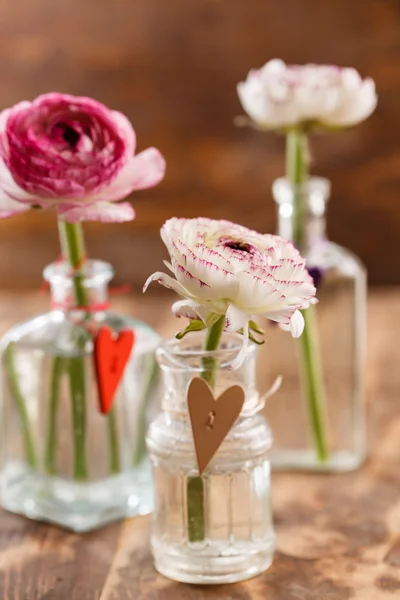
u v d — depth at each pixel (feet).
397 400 2.90
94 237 3.83
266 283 1.98
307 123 2.53
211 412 2.12
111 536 2.35
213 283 1.98
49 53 3.75
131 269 3.85
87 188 2.19
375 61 3.72
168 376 2.18
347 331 2.59
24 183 2.18
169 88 3.76
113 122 2.20
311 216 2.56
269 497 2.23
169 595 2.16
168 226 2.03
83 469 2.38
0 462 2.46
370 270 3.86
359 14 3.70
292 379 2.60
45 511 2.41
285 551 2.29
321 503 2.47
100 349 2.32
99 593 2.17
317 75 2.52
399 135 3.77
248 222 3.82
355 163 3.80
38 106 2.19
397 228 3.83
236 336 2.19
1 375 2.42
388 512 2.42
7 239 3.86
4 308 3.50
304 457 2.62
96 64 3.76
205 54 3.74
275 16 3.71
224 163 3.80
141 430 2.42
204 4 3.71
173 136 3.79
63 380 2.36
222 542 2.18
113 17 3.72
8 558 2.28
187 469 2.16
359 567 2.23
